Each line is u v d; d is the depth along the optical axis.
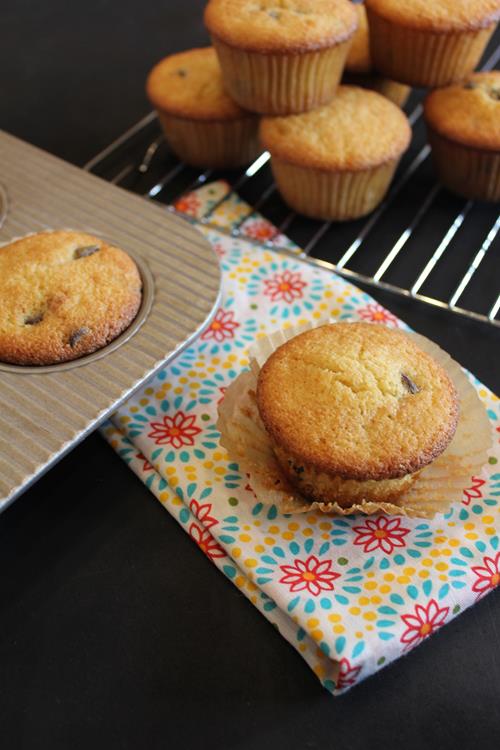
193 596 0.32
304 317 0.40
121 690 0.30
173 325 0.36
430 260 0.44
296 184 0.45
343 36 0.44
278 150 0.44
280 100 0.45
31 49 0.58
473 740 0.30
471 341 0.40
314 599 0.31
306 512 0.33
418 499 0.34
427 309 0.41
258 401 0.34
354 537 0.33
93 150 0.50
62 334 0.35
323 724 0.30
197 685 0.30
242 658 0.31
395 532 0.33
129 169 0.49
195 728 0.30
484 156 0.44
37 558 0.33
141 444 0.35
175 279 0.37
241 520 0.33
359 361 0.34
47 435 0.32
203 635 0.31
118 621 0.32
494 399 0.36
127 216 0.40
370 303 0.40
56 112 0.53
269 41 0.43
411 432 0.33
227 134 0.47
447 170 0.47
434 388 0.34
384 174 0.45
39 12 0.62
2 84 0.55
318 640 0.30
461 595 0.31
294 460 0.33
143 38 0.59
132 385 0.34
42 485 0.35
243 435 0.35
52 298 0.36
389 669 0.31
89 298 0.36
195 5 0.63
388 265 0.44
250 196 0.48
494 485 0.34
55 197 0.41
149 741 0.29
